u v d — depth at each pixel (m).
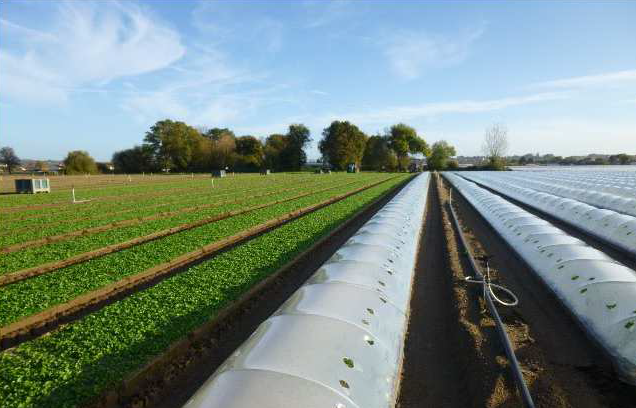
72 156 112.81
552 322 11.54
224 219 27.19
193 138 127.56
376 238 15.89
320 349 7.19
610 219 21.78
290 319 8.32
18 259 17.25
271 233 21.88
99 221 26.83
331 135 130.12
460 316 11.66
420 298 13.73
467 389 8.58
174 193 47.84
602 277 11.51
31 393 7.65
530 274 15.83
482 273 15.65
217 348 10.38
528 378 8.68
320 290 9.91
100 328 10.29
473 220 29.09
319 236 21.27
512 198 42.59
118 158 125.44
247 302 12.98
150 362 8.95
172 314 11.16
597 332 10.06
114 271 15.33
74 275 14.84
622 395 8.26
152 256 17.48
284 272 15.99
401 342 9.56
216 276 14.30
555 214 28.72
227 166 126.31
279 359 6.76
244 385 6.09
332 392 6.29
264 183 66.00
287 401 5.82
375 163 138.25
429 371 9.38
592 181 50.53
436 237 23.28
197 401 5.94
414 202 29.61
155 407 8.12
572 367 9.27
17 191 48.03
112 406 7.98
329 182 69.00
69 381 8.05
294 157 131.25
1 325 10.94
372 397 6.99
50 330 11.40
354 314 8.83
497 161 117.50
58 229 23.92
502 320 11.57
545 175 72.75
